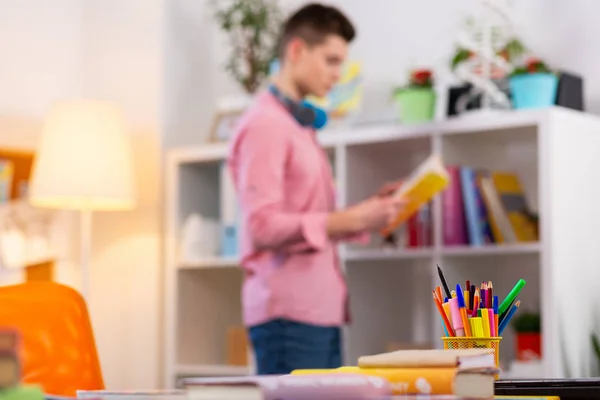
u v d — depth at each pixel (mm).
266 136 3461
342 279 3664
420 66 4738
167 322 4918
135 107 5262
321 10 3596
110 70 5359
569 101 4039
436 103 4199
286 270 3516
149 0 5281
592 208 3986
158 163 5152
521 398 1566
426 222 4215
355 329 4359
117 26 5367
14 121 5125
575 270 3861
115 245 5203
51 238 5172
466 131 4043
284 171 3512
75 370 2264
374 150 4488
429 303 4602
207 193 5062
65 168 4676
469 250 4000
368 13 4922
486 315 1706
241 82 5027
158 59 5223
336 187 4379
